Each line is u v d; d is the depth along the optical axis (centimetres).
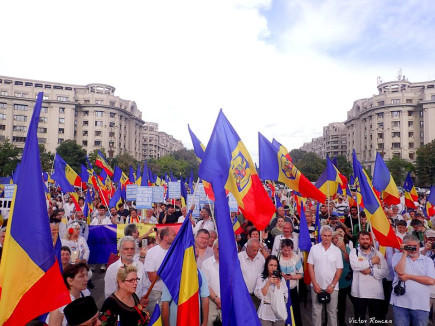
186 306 369
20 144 8131
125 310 354
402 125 8450
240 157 507
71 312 278
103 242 869
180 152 12144
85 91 9369
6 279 297
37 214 312
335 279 546
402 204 1521
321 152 14625
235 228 863
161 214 1146
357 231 815
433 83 8531
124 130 9975
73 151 5994
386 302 621
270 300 479
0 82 8162
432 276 470
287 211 1111
